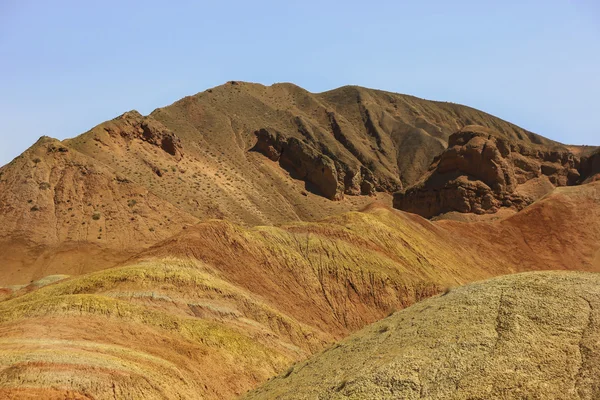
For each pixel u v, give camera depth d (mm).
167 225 132750
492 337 31203
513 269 109438
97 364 42469
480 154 151125
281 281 76875
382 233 94688
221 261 73375
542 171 163250
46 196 129625
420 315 37188
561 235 118500
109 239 123812
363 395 30047
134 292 60844
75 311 52750
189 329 56375
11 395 37000
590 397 26625
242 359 56000
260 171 194000
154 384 43812
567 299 32750
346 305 78000
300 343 65688
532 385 27750
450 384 29078
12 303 59875
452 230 113375
